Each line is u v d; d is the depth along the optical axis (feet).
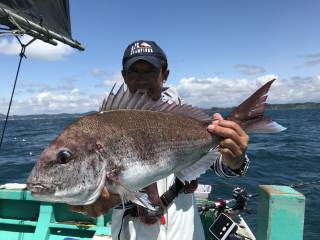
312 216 7.93
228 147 2.42
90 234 4.76
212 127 2.44
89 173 2.06
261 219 3.39
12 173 14.87
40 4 5.43
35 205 5.14
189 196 2.93
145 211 2.67
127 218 2.85
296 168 14.02
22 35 4.81
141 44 2.96
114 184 2.11
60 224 4.80
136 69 2.91
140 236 2.79
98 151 2.07
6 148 24.35
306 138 27.07
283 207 3.16
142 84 2.93
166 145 2.30
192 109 2.51
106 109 2.21
